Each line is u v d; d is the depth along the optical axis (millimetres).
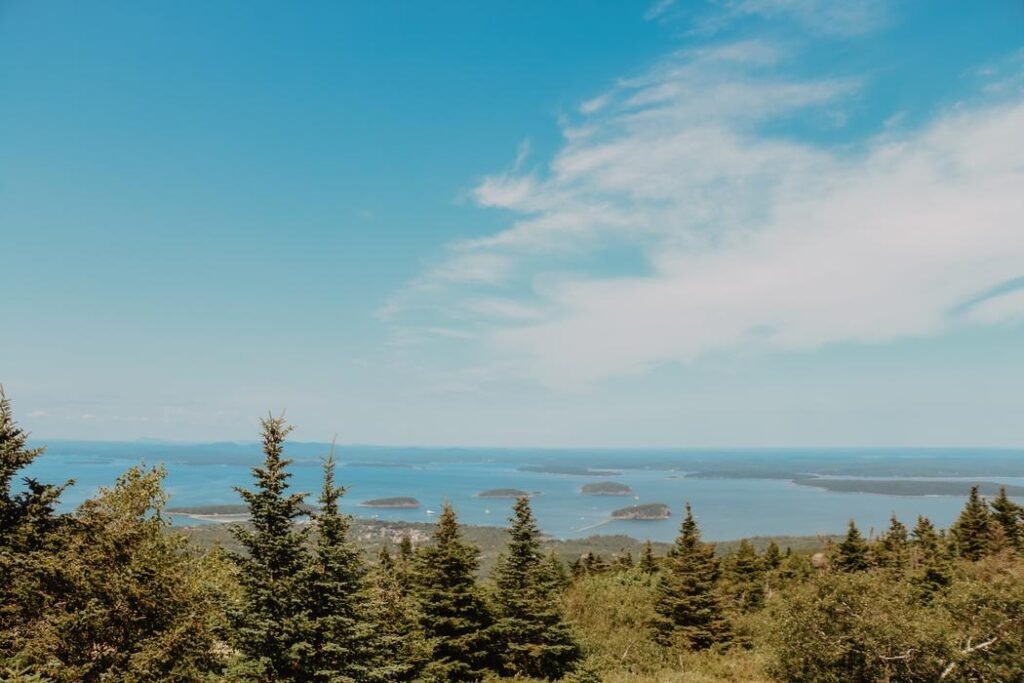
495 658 25359
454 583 25297
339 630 16672
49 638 12664
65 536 13945
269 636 15758
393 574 22984
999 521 47938
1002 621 22078
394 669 17703
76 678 12734
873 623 23016
